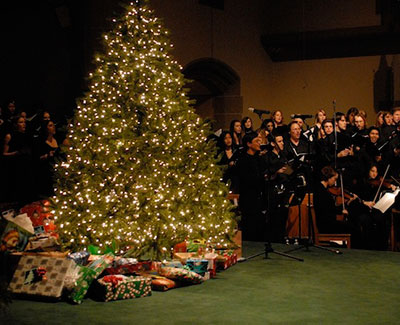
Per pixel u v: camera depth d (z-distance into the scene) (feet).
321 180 30.09
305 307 19.57
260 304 19.86
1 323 17.66
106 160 22.21
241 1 48.57
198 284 22.31
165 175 22.72
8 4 38.60
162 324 17.75
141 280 20.51
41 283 19.98
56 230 22.81
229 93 48.75
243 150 30.63
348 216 30.32
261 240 30.66
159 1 41.83
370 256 27.48
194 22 44.70
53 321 17.88
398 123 34.81
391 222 30.48
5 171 30.17
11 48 38.86
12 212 22.70
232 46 47.88
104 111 22.63
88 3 38.88
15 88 39.11
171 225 22.66
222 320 18.16
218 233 24.40
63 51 39.50
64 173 23.08
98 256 22.29
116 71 23.25
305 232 30.14
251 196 30.50
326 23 49.42
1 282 16.92
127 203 22.43
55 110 39.55
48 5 39.42
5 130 30.30
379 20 47.96
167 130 22.84
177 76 24.18
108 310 19.01
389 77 48.19
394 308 19.57
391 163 30.89
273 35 50.26
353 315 18.79
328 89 50.03
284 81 51.29
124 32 23.91
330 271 24.57
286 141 32.45
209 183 24.31
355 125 35.22
